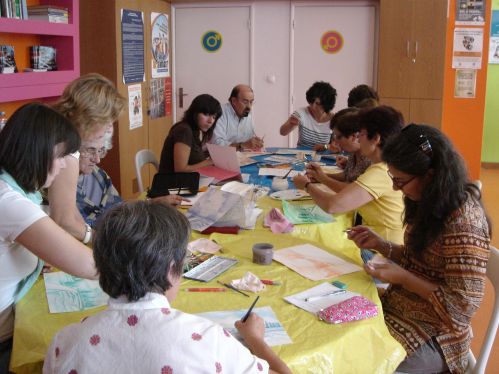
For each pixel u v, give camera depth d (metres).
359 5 5.79
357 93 4.18
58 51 3.50
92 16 4.54
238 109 4.50
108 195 2.45
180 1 5.95
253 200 2.49
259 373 1.00
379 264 1.74
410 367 1.68
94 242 1.00
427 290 1.67
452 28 5.82
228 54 6.09
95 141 1.97
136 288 0.95
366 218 2.41
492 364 2.70
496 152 7.56
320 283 1.67
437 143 1.60
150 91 5.45
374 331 1.42
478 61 5.85
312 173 2.93
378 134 2.26
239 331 1.27
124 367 0.91
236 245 2.00
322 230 2.30
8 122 1.42
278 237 2.10
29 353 1.33
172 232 0.98
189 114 3.52
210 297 1.56
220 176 3.06
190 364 0.91
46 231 1.39
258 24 5.98
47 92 3.25
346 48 5.91
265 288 1.62
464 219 1.58
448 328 1.64
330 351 1.31
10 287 1.48
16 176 1.42
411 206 1.78
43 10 3.24
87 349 0.94
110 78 4.62
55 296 1.56
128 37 4.81
